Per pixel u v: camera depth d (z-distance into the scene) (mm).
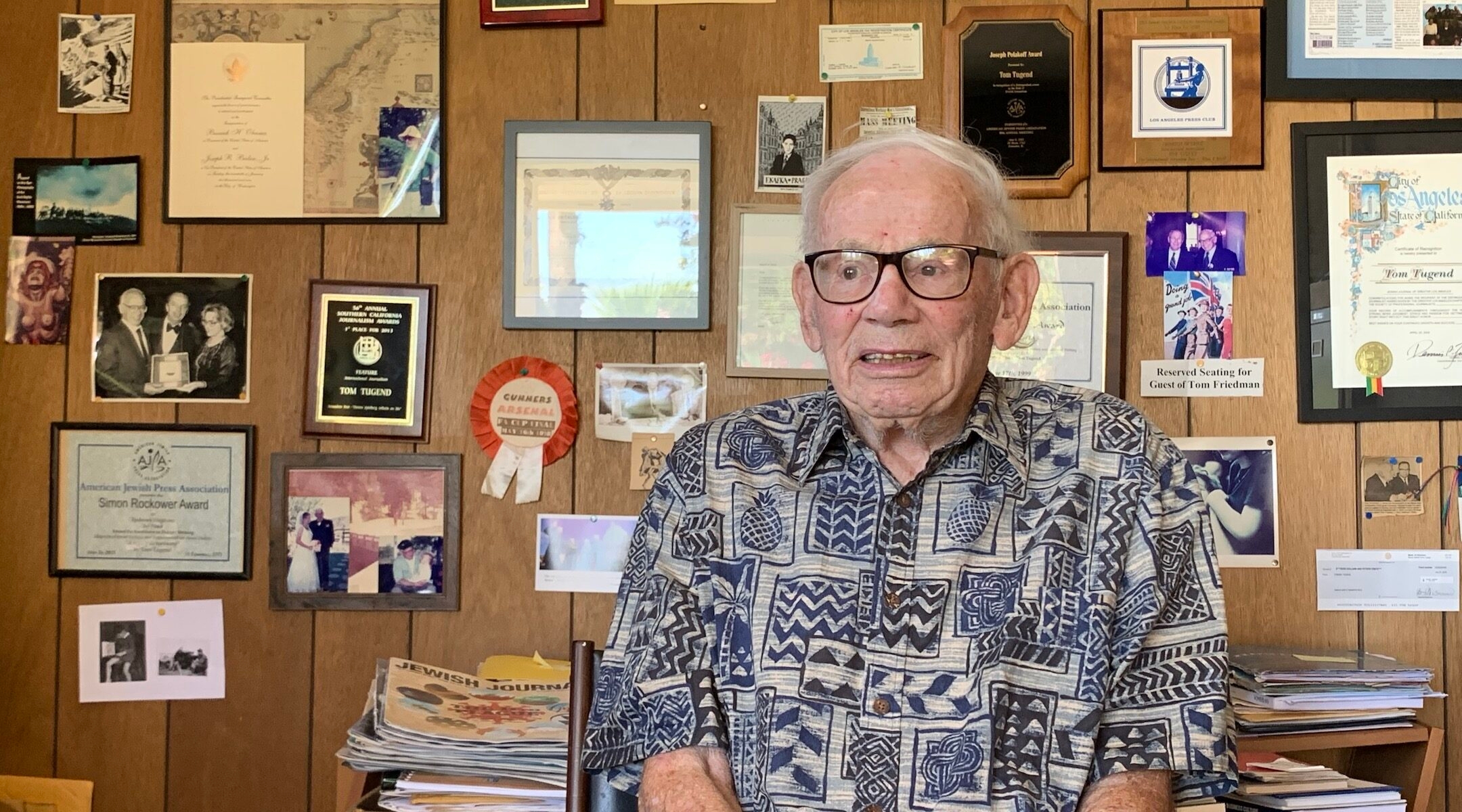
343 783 1457
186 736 1636
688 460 1218
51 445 1646
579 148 1636
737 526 1164
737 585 1145
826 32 1637
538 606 1628
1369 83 1614
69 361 1648
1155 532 1098
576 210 1635
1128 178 1634
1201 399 1627
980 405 1157
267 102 1647
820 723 1080
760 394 1630
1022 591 1087
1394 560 1609
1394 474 1615
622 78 1646
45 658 1644
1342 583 1611
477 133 1646
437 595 1626
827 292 1131
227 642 1638
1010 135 1622
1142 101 1628
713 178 1640
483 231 1644
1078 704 1059
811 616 1104
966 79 1625
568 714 1394
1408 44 1615
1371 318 1618
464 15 1646
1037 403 1193
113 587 1645
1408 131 1618
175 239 1647
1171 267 1626
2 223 1651
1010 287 1198
